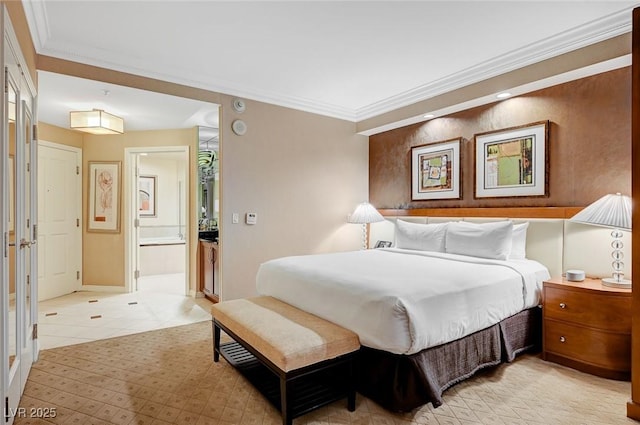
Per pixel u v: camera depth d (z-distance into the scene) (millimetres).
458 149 3881
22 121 2195
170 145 4805
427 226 3836
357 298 2100
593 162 2863
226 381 2361
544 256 3084
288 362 1773
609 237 2721
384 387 2033
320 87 3889
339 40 2822
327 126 4625
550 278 2969
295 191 4316
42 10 2369
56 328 3408
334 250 4707
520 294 2684
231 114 3803
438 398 1941
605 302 2383
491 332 2457
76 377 2402
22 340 2176
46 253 4445
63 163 4648
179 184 7191
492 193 3572
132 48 2951
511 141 3408
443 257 3270
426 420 1932
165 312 3959
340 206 4777
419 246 3797
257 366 2467
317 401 1978
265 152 4059
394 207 4711
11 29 1800
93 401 2105
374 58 3152
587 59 2682
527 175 3281
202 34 2719
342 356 1992
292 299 2602
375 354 2098
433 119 4191
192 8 2361
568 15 2463
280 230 4184
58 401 2104
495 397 2162
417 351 1951
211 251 4352
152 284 5426
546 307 2688
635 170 1953
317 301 2359
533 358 2740
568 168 3014
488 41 2846
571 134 2994
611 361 2367
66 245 4715
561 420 1925
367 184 5098
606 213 2488
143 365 2598
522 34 2734
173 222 7125
